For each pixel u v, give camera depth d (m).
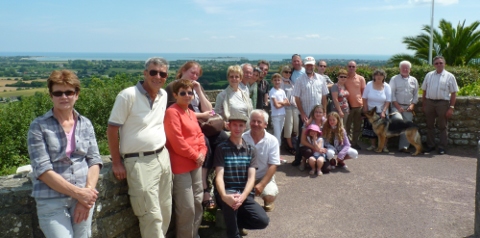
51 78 2.71
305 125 6.60
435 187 5.84
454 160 7.36
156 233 3.50
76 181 2.83
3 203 2.86
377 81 7.82
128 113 3.35
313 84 7.14
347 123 8.12
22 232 2.92
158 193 3.56
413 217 4.79
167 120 3.76
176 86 3.81
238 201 3.96
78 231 2.84
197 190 4.02
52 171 2.69
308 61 7.07
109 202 3.42
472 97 8.23
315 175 6.38
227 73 5.48
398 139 8.43
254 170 4.21
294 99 7.63
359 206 5.14
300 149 6.55
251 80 6.79
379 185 5.93
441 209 5.02
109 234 3.42
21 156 7.79
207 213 4.86
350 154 6.57
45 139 2.72
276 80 7.22
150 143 3.40
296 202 5.29
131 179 3.41
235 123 4.13
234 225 4.02
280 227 4.56
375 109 7.79
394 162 7.18
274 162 4.68
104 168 3.50
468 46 21.78
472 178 6.27
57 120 2.80
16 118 7.88
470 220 4.68
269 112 8.10
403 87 7.94
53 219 2.71
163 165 3.51
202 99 4.62
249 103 5.61
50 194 2.74
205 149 4.04
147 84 3.45
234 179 4.18
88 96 8.91
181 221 3.94
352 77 8.02
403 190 5.71
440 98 7.69
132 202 3.47
